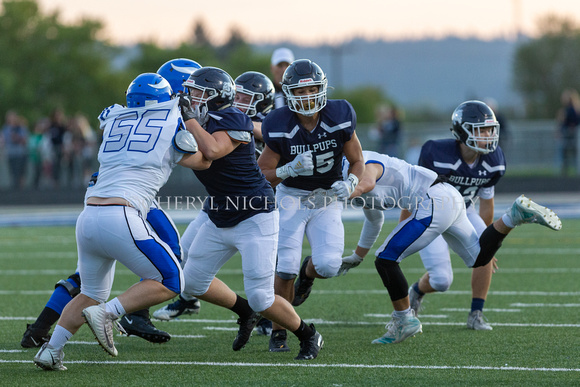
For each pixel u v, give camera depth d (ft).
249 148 45.83
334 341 53.26
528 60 472.85
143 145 42.80
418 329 52.19
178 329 57.88
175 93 52.34
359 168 50.55
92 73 452.76
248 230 45.78
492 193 59.06
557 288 73.51
